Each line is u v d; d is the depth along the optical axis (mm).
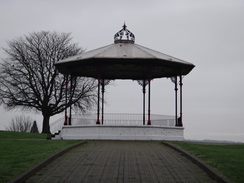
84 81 57562
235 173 15953
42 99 55875
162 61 32469
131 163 18359
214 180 15086
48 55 56094
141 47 34969
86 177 15336
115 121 32438
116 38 35219
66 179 15000
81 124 33812
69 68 34969
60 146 24000
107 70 37250
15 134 45344
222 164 17922
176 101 35438
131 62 32094
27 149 22859
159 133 32156
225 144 29172
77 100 55344
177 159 19750
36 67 55219
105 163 18312
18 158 19125
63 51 56750
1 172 15633
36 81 55438
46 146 24344
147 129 31641
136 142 28953
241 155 21156
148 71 32406
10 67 55812
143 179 15086
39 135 47094
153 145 26484
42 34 56969
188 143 28062
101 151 22469
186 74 36969
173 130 33219
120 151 22562
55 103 55375
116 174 15898
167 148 24594
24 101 54969
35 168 16328
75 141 28000
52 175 15711
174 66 33719
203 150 22891
